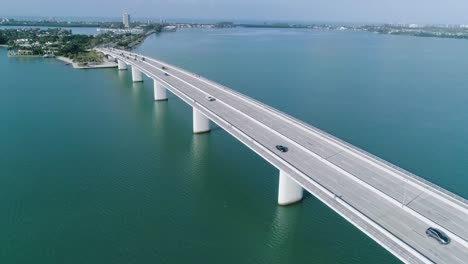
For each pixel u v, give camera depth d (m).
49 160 67.06
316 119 89.31
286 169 45.81
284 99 107.00
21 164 65.25
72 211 51.00
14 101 107.94
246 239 45.59
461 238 32.75
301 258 42.62
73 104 106.25
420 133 80.62
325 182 42.88
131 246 44.03
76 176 61.06
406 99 108.31
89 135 80.62
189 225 48.06
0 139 77.19
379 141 76.06
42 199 53.97
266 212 51.00
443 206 37.97
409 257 30.53
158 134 81.88
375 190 40.69
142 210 51.31
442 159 68.06
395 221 35.53
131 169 63.94
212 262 41.72
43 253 42.84
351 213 36.50
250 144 53.06
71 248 43.66
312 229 47.44
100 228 47.31
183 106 106.44
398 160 67.56
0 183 58.41
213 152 71.56
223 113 68.75
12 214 50.22
